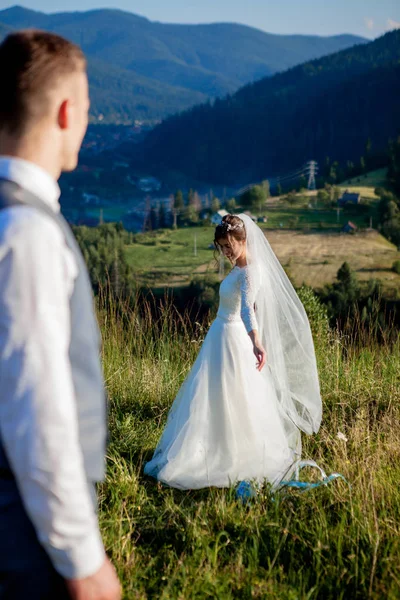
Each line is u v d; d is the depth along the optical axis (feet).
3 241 3.39
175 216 385.91
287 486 10.53
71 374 3.86
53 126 3.94
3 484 3.70
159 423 14.46
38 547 3.75
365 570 7.95
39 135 3.89
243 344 12.48
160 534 9.23
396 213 333.62
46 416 3.35
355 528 8.73
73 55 3.99
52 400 3.37
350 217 367.86
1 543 3.66
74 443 3.46
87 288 4.04
